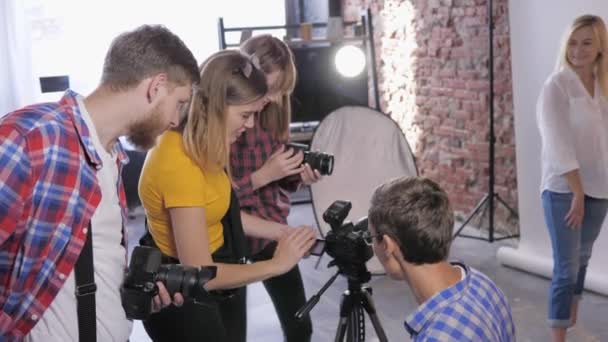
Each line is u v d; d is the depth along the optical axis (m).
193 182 1.81
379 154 3.20
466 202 5.20
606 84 2.89
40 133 1.40
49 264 1.43
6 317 1.42
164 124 1.57
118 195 1.60
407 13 5.62
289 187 2.52
